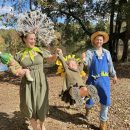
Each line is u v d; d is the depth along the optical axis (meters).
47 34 3.01
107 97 3.30
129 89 5.08
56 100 4.32
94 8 9.17
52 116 3.70
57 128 3.38
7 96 4.71
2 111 3.78
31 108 2.92
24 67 2.91
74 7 8.97
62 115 3.75
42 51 2.97
